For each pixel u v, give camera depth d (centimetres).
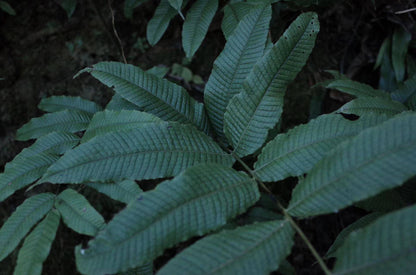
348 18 64
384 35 64
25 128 44
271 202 42
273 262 26
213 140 35
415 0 60
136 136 33
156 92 38
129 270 34
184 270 25
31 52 63
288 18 56
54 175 31
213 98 38
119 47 64
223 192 29
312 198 27
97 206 52
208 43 63
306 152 31
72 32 64
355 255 24
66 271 50
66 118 45
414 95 50
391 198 39
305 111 61
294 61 34
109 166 31
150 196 28
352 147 27
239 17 46
